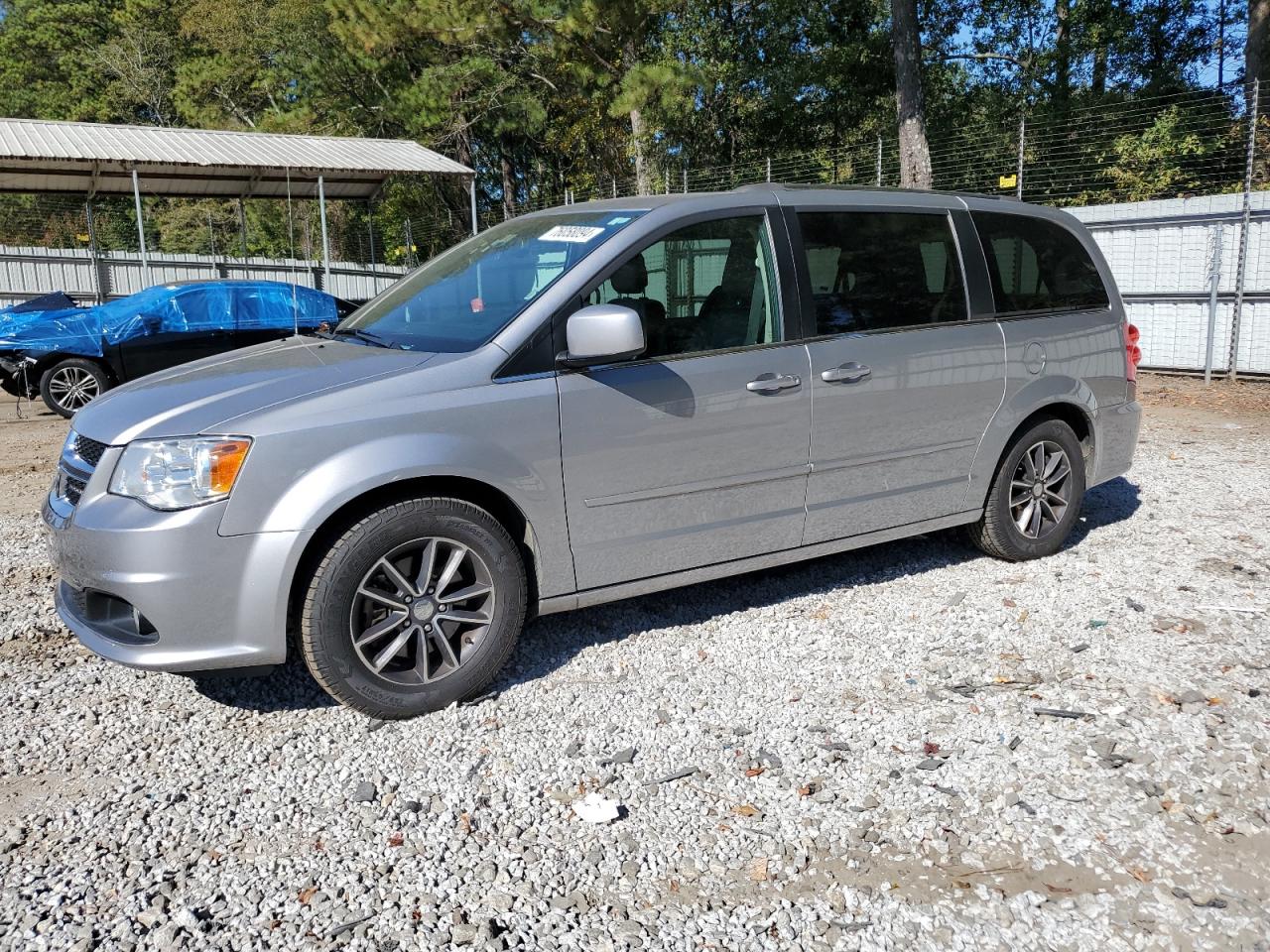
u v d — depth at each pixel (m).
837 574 5.03
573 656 4.06
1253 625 4.23
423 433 3.39
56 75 48.09
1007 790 3.00
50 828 2.89
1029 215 5.14
